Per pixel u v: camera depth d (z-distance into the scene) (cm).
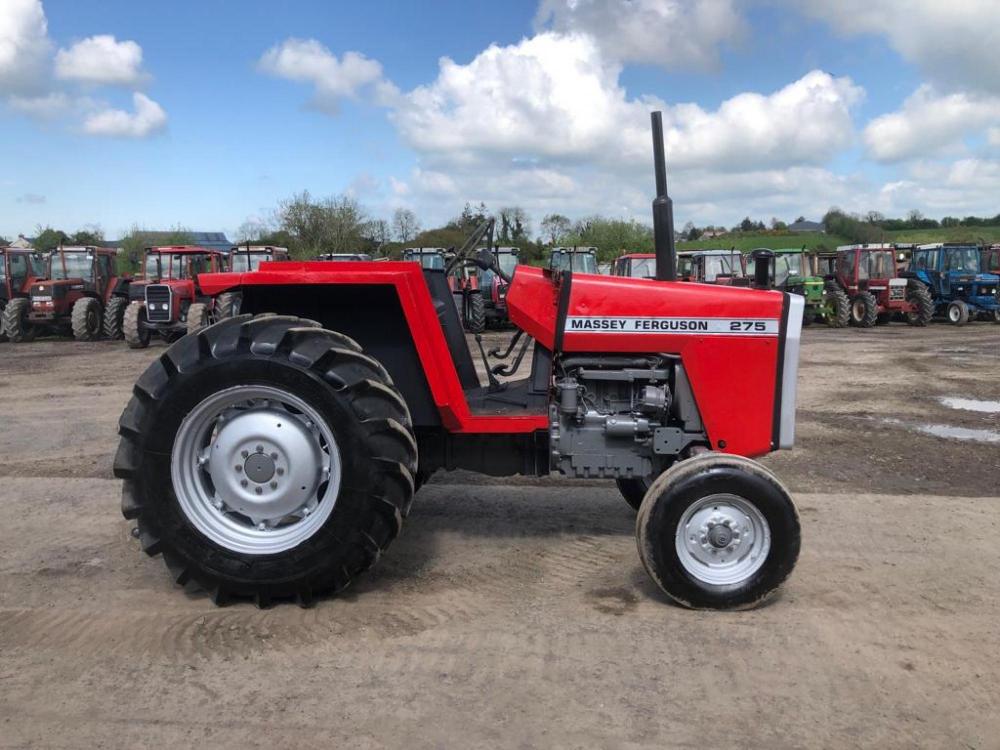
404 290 361
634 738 254
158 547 345
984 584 382
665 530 343
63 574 389
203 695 279
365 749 248
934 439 720
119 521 474
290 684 286
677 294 387
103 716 266
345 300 395
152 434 340
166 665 300
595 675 293
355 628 331
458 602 358
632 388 394
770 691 283
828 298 2230
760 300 383
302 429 346
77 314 1772
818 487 557
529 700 276
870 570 398
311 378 334
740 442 387
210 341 343
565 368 395
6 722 262
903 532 456
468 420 382
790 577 387
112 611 346
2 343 1800
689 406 389
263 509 347
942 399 952
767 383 385
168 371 343
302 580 340
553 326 392
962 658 308
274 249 1931
